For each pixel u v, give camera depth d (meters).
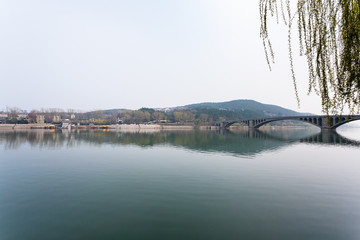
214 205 15.47
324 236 11.26
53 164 30.98
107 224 12.55
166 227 12.26
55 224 12.51
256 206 15.32
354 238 11.08
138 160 34.34
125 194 17.80
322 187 19.77
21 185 20.44
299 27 6.09
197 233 11.60
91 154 40.84
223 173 25.34
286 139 75.44
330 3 5.82
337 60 5.79
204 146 54.66
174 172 25.98
